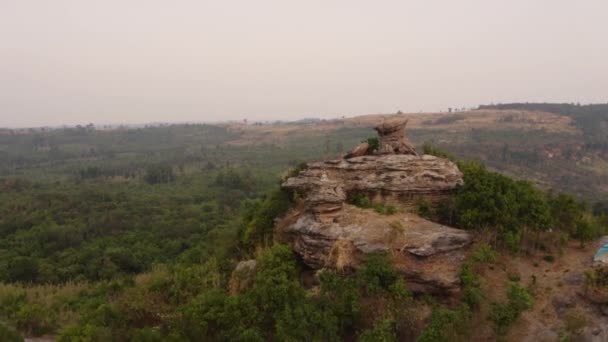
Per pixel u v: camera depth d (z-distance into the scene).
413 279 16.00
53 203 70.06
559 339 14.19
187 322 16.55
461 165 22.72
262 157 145.25
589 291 15.48
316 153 137.50
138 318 18.75
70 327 18.47
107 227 59.34
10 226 58.56
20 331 21.94
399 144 23.50
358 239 17.33
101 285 33.31
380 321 14.33
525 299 14.72
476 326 14.66
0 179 100.44
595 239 19.83
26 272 40.44
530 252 18.58
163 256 48.00
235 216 65.94
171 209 72.75
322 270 17.16
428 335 13.42
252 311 15.91
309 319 14.72
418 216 19.80
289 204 22.73
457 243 17.16
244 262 20.44
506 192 19.19
